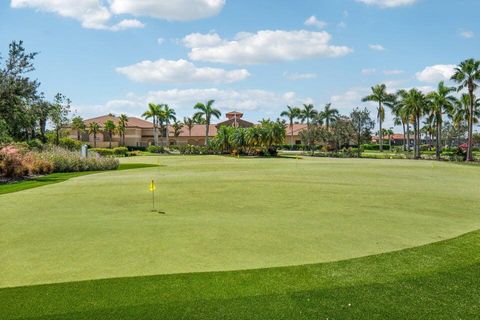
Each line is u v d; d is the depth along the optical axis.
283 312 5.31
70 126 85.75
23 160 27.00
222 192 16.25
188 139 106.88
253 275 6.60
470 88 54.97
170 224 10.18
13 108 27.31
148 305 5.49
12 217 11.09
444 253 7.91
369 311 5.36
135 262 7.21
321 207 12.95
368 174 26.42
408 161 48.78
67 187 18.08
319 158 56.66
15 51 26.45
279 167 33.78
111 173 27.64
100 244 8.33
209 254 7.70
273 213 11.86
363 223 10.57
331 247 8.27
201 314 5.24
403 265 7.18
